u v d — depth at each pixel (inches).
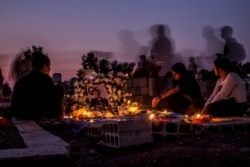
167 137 166.1
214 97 277.9
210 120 207.9
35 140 147.1
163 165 120.9
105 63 465.7
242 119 226.5
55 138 152.7
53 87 261.4
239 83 272.1
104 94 301.6
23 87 259.0
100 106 297.4
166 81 444.1
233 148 136.0
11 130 184.1
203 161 121.5
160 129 166.7
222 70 282.7
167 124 166.7
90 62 458.6
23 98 258.2
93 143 167.5
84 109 271.6
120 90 305.1
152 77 456.8
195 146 143.3
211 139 159.0
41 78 261.1
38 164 114.8
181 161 121.4
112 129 153.9
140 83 449.4
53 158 116.8
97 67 456.1
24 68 451.5
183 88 325.4
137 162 123.6
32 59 268.8
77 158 137.8
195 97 325.7
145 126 153.6
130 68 512.1
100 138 174.7
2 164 112.4
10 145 133.8
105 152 146.7
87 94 300.5
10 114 268.2
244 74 491.8
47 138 152.7
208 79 495.2
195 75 483.2
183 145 147.6
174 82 336.5
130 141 149.9
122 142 148.2
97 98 300.4
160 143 155.8
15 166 113.1
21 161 113.8
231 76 272.7
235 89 272.5
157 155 126.8
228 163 120.6
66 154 119.4
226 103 267.7
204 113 274.5
